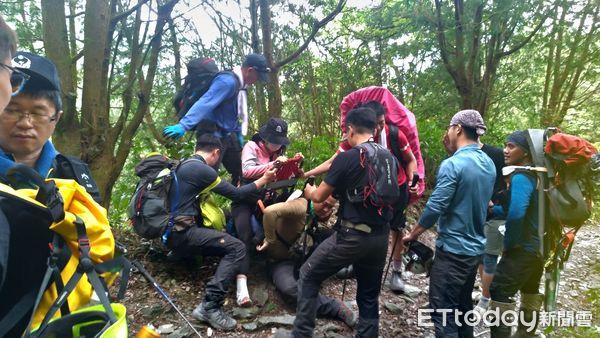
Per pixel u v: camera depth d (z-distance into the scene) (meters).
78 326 1.02
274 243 3.46
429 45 8.96
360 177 2.54
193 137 4.80
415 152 3.65
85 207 1.13
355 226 2.58
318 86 9.55
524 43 8.78
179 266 3.67
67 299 1.04
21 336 0.97
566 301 4.24
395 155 3.47
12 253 0.95
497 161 3.54
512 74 10.87
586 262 5.73
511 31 8.63
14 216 0.96
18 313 0.96
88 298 1.08
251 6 6.38
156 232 3.16
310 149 6.66
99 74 3.93
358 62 9.45
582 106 12.80
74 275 1.01
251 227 3.70
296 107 9.97
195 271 3.66
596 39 10.14
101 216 1.14
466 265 2.73
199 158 3.33
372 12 8.99
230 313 3.24
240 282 3.35
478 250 2.76
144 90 4.59
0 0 3.81
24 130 1.38
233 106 3.65
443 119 9.60
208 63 3.67
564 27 9.21
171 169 3.28
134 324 2.99
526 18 8.05
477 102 9.42
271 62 6.40
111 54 4.74
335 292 3.79
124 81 4.79
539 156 2.73
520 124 13.77
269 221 3.40
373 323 2.76
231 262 3.15
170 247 3.24
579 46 10.84
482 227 2.78
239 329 3.09
